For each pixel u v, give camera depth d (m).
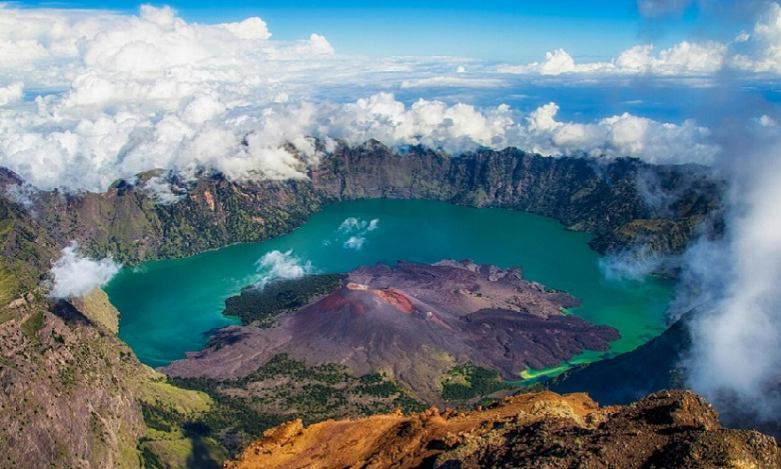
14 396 150.25
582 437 54.72
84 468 151.50
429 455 65.31
